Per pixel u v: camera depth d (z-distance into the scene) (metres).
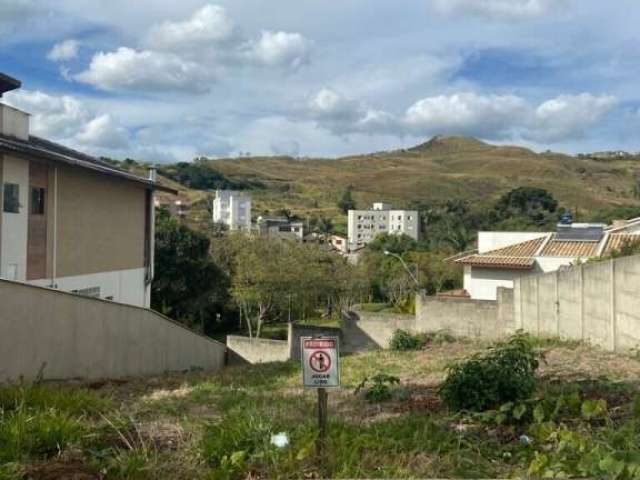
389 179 180.88
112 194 22.52
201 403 8.76
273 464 4.93
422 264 51.44
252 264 41.22
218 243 47.41
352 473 4.69
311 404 8.45
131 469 4.88
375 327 24.73
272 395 9.62
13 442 5.36
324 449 5.11
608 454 4.30
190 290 41.72
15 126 18.59
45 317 11.49
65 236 19.42
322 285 44.09
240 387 11.15
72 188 19.78
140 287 24.88
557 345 14.17
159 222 41.22
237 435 5.54
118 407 8.03
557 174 175.88
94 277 21.22
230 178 162.75
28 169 17.44
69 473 4.80
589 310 13.88
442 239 72.50
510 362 7.37
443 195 154.62
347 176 193.38
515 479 4.42
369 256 56.84
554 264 28.84
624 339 12.16
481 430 6.41
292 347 25.27
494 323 22.05
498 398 7.08
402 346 20.31
